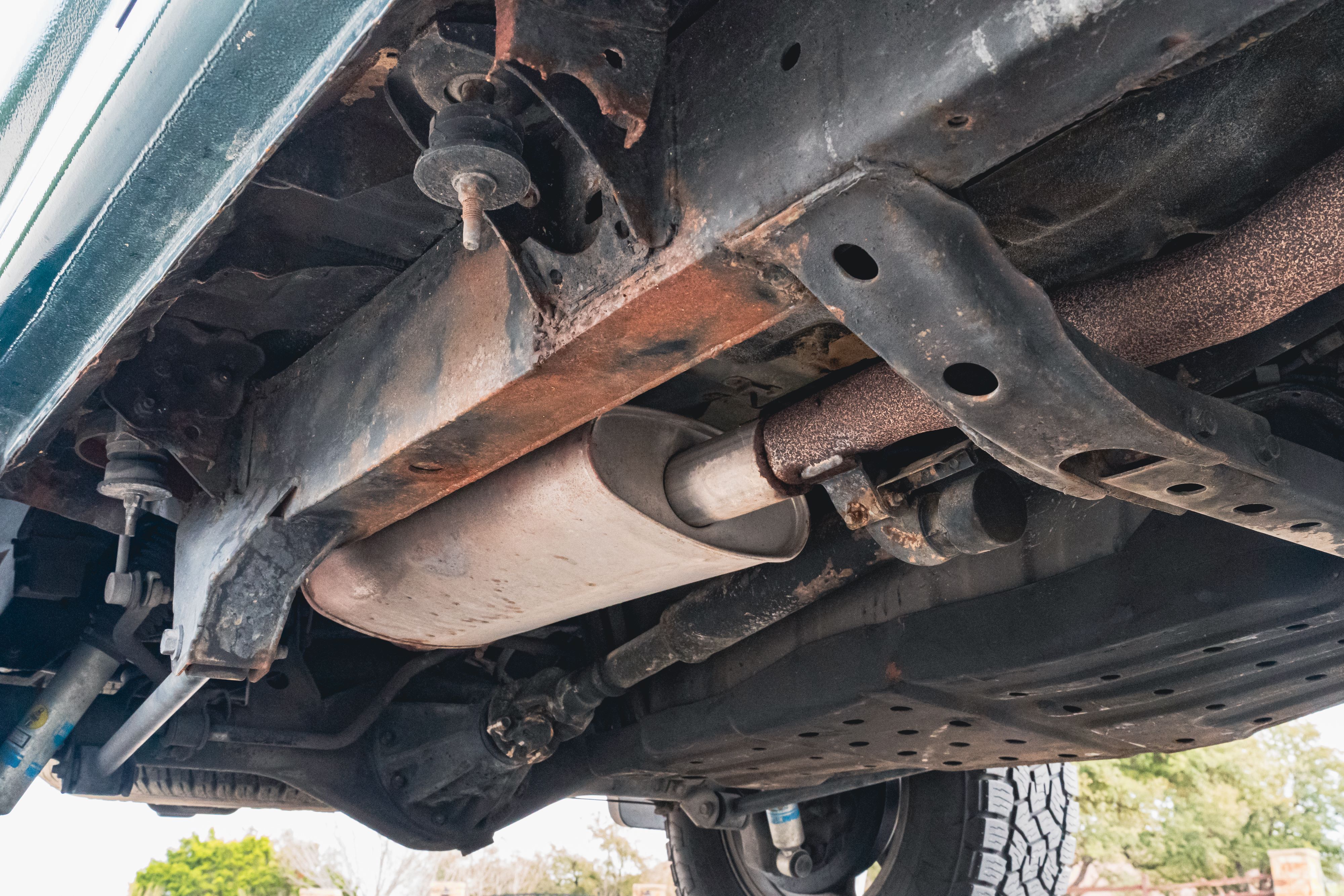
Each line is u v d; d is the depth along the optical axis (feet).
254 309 6.22
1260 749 62.59
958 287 3.41
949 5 3.16
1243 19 2.76
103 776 8.95
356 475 5.58
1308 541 4.99
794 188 3.47
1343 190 3.66
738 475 5.67
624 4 3.80
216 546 6.45
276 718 9.48
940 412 4.90
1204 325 4.25
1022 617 6.71
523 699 9.53
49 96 6.31
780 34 3.67
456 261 5.25
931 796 10.94
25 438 6.63
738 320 4.05
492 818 10.20
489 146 3.77
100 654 8.57
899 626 7.45
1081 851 59.82
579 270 4.21
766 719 8.32
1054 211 4.29
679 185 3.86
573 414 4.86
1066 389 3.63
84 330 5.84
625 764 9.90
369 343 5.85
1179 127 3.96
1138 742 7.77
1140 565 6.20
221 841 82.02
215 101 4.31
